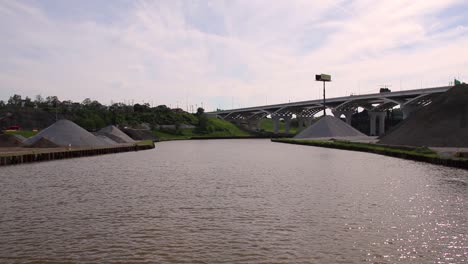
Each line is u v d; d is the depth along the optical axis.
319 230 18.84
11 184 34.00
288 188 31.55
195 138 168.75
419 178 36.72
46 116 154.75
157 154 75.00
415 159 56.09
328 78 162.75
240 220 20.88
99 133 109.81
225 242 17.05
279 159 61.38
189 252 15.75
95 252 15.79
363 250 15.93
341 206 24.25
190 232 18.59
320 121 138.62
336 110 166.88
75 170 45.56
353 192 29.36
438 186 31.91
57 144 74.94
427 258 14.98
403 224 19.83
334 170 44.53
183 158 64.56
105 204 25.17
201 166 50.69
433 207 23.75
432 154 55.56
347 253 15.57
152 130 173.75
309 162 55.31
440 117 73.56
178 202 25.80
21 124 144.50
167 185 33.53
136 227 19.55
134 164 53.59
